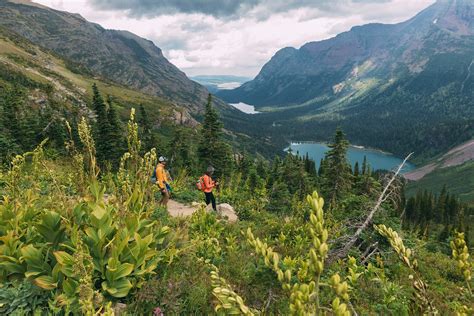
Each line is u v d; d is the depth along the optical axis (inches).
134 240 210.7
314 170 3036.4
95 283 184.4
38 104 4116.6
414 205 3324.3
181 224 342.6
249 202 583.8
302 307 69.6
